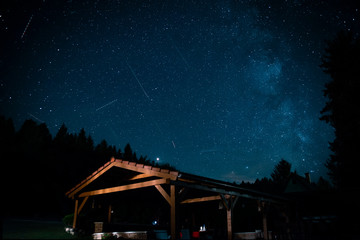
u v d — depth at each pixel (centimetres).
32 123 2481
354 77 2366
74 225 1200
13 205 1535
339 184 2358
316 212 1608
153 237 1040
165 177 877
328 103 2486
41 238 902
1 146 1880
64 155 2694
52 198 1836
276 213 1820
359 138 2216
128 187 1028
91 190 1298
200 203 1719
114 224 1305
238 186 1080
